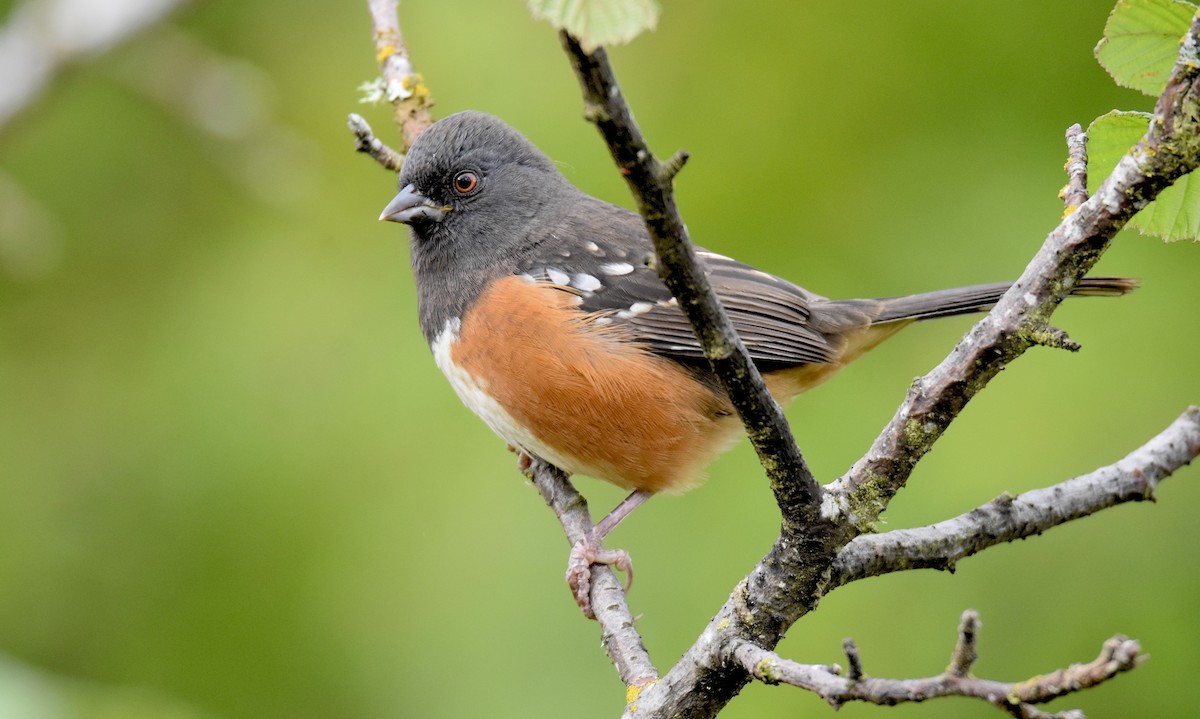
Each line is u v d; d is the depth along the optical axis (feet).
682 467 26.45
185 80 37.04
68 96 42.42
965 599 32.89
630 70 39.24
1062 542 33.12
